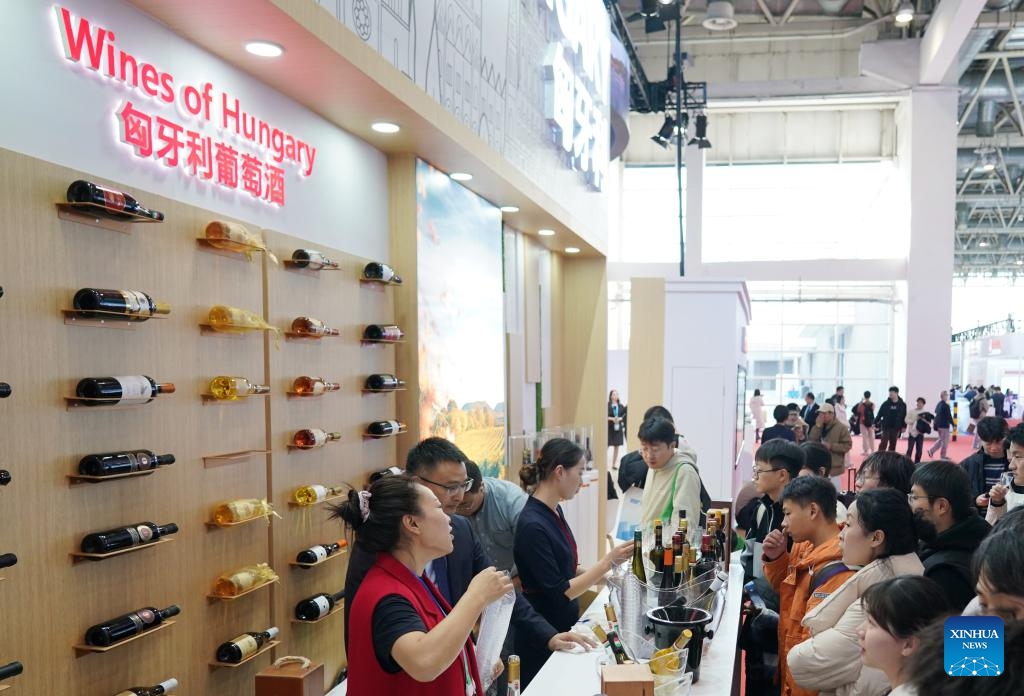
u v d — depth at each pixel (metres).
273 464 2.97
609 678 1.93
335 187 3.47
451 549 1.90
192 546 2.55
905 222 16.95
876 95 16.80
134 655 2.30
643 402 7.83
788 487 3.05
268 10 2.34
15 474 1.92
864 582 2.44
